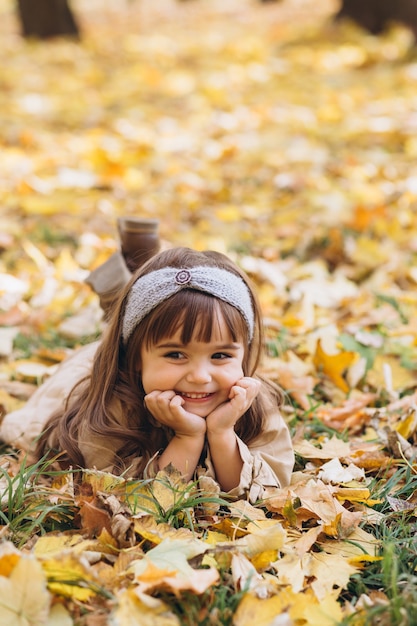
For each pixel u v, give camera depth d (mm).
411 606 1830
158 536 2025
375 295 4035
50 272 4309
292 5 17625
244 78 9969
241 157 6570
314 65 10398
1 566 1820
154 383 2279
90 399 2432
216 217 5121
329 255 4594
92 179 5895
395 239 4738
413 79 9062
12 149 6676
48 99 9055
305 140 7059
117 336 2395
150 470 2318
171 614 1779
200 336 2219
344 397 3189
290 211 5164
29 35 13516
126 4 20750
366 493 2340
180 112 8383
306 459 2662
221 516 2271
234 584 1919
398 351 3422
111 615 1760
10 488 2203
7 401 3068
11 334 3543
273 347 3469
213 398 2326
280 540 2033
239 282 2336
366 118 7641
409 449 2658
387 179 5879
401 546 2146
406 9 11453
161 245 3291
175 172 6164
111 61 11703
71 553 1830
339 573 2020
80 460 2391
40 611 1729
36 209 5156
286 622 1742
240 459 2340
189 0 20438
